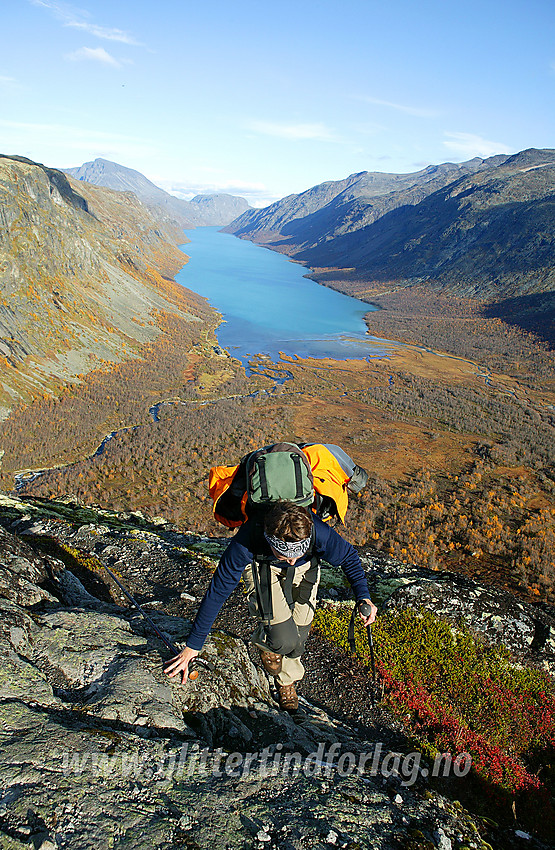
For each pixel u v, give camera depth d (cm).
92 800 240
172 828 238
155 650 419
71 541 992
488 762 601
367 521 5088
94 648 393
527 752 662
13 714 284
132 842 221
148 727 325
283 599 300
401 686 714
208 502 5772
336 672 729
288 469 279
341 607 931
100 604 558
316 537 291
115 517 1544
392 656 804
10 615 388
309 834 260
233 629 706
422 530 5006
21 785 236
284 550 266
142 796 254
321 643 801
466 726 665
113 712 323
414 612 941
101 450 7744
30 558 580
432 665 798
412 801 340
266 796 291
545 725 711
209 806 262
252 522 288
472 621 927
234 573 297
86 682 358
